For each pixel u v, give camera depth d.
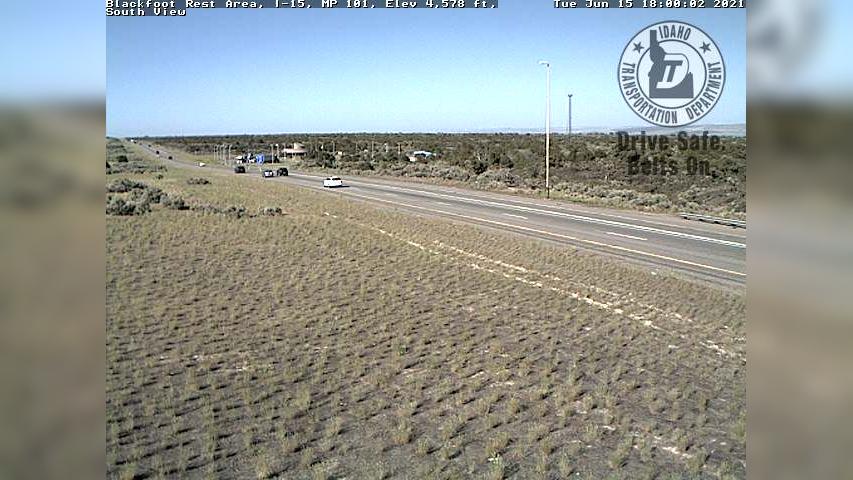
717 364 11.93
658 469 7.81
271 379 10.66
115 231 23.98
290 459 7.98
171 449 8.15
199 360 11.65
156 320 13.98
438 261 21.70
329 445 8.34
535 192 45.56
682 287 17.78
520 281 18.95
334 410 9.52
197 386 10.30
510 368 11.57
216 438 8.48
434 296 17.03
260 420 9.11
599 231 28.45
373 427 8.99
